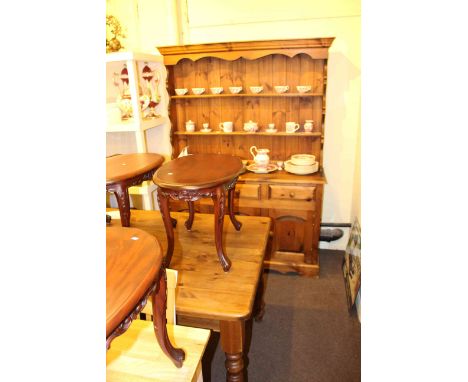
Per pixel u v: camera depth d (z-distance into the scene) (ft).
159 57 8.27
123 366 3.36
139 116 7.64
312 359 6.00
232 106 8.96
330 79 8.43
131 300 2.23
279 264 8.57
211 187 4.33
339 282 8.32
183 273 4.74
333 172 9.14
